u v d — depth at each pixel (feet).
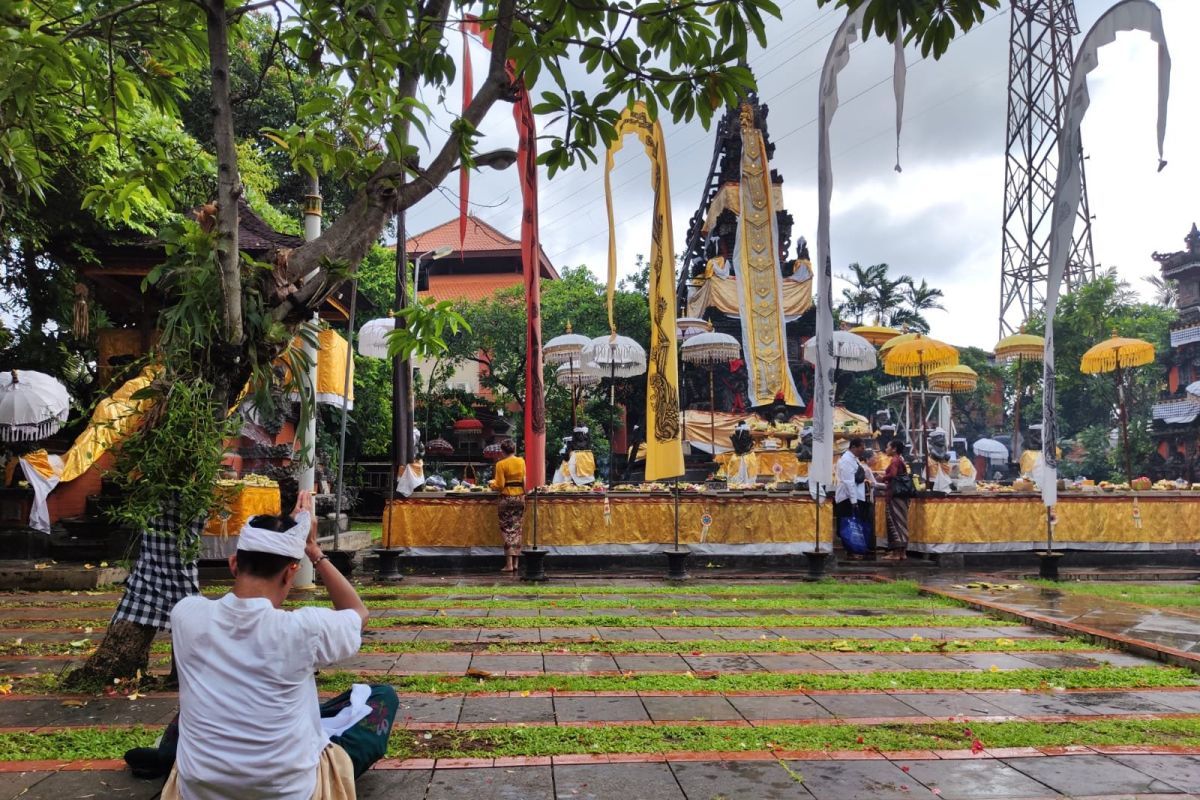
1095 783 12.75
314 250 18.76
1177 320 98.89
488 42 24.26
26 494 37.81
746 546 41.93
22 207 39.14
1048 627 25.48
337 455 76.59
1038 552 39.01
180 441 16.58
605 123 18.56
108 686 17.38
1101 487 48.42
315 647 8.89
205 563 35.86
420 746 14.12
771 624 25.99
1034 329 83.66
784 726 15.33
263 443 45.93
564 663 20.34
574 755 13.71
